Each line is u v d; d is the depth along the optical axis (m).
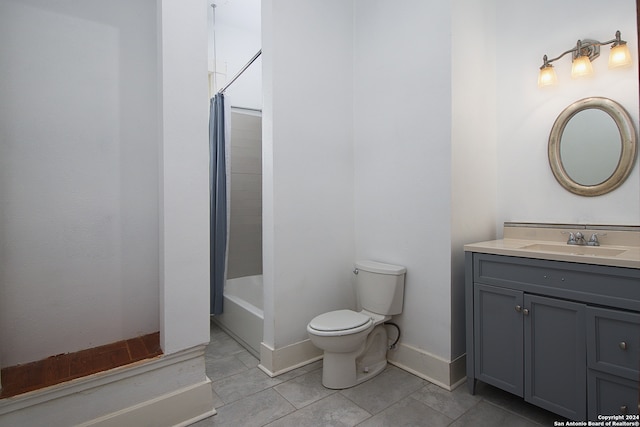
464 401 1.81
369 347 2.14
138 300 1.92
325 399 1.84
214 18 3.43
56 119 1.68
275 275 2.13
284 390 1.94
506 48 2.20
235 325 2.70
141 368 1.58
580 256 1.45
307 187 2.29
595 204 1.87
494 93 2.26
